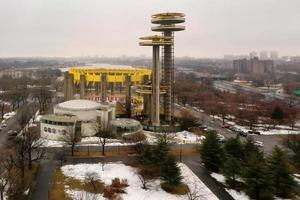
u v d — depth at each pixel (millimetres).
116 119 172875
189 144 152750
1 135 158750
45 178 106750
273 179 99500
